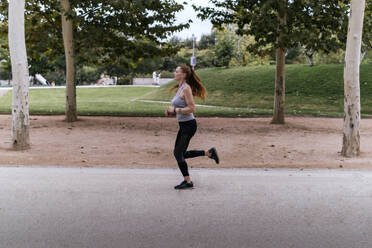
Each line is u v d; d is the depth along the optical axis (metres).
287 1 13.59
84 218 4.05
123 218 4.06
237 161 8.08
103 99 31.45
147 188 5.34
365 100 25.09
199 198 4.87
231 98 28.23
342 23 13.48
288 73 32.06
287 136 12.44
